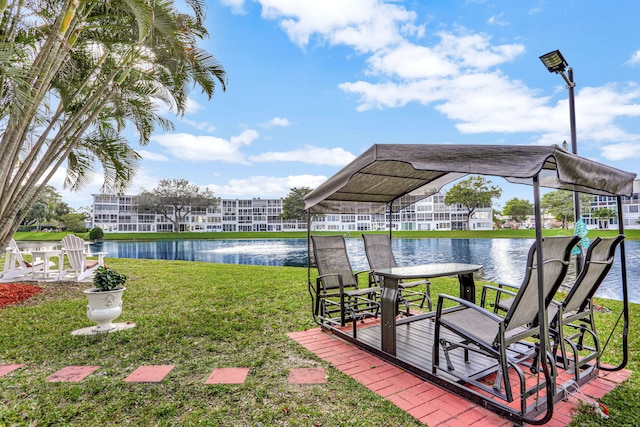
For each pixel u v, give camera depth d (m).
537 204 1.91
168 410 2.29
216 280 7.46
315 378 2.73
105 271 4.06
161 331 3.90
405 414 2.20
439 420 2.13
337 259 4.52
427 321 4.07
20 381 2.72
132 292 6.20
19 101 3.58
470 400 2.32
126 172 6.45
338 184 3.26
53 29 3.88
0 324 4.25
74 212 56.56
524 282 2.03
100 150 6.00
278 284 6.86
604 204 33.28
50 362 3.11
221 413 2.26
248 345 3.48
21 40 4.21
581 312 2.68
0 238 4.17
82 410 2.31
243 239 40.62
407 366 2.80
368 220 53.34
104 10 4.65
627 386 2.51
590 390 2.46
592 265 2.35
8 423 2.16
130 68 5.68
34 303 5.45
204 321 4.29
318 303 4.15
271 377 2.76
